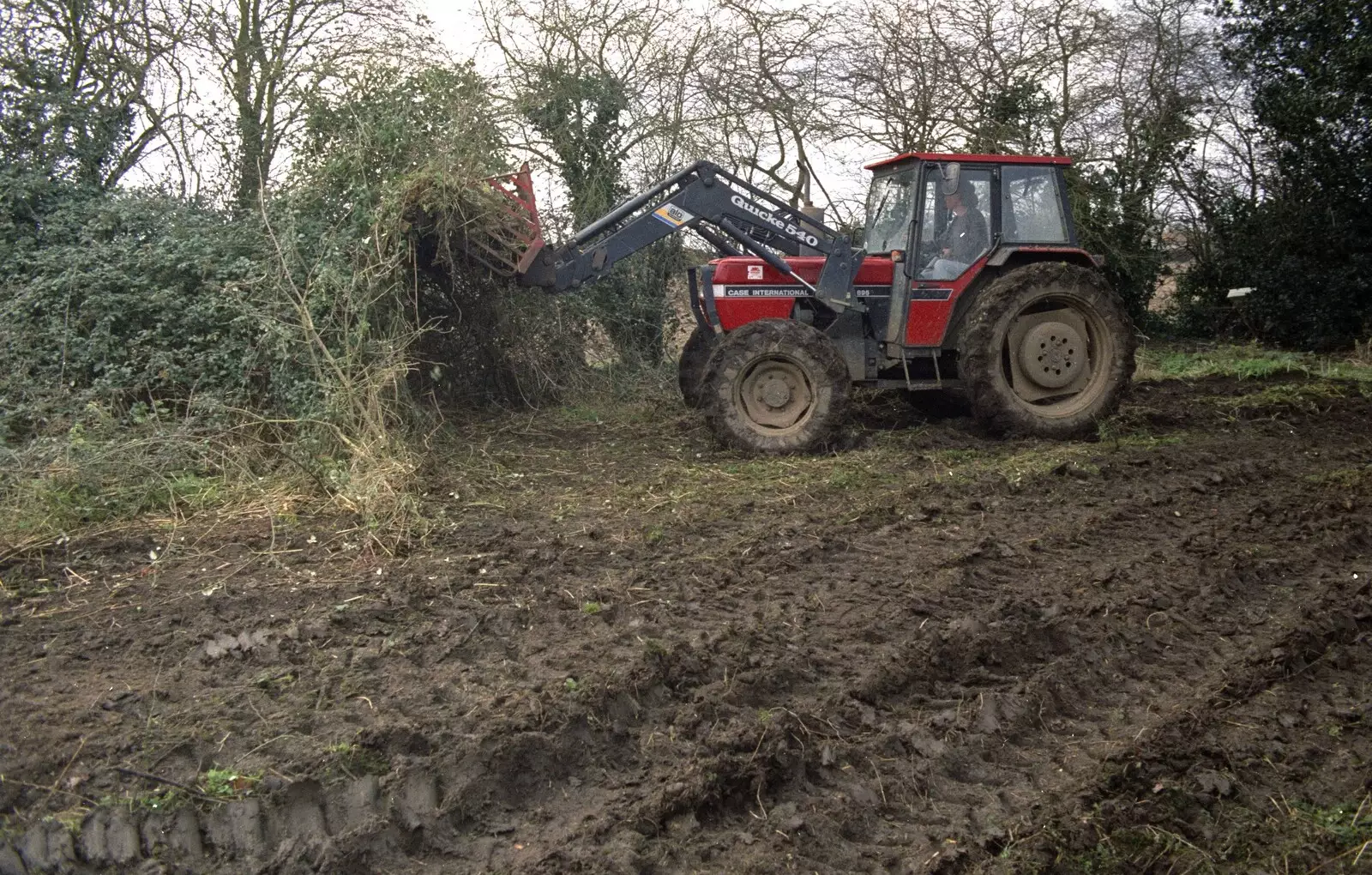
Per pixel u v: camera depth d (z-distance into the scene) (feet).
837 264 26.22
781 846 10.11
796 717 12.02
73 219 24.66
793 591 16.10
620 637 14.03
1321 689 13.47
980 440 26.66
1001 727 12.39
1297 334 51.90
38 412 20.86
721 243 27.96
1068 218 27.35
